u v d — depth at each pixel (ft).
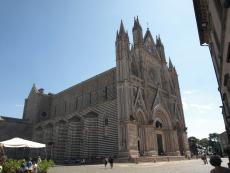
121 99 184.24
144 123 193.98
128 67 196.85
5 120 268.82
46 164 89.56
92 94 236.43
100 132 195.11
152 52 247.50
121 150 169.37
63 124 236.43
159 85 235.40
